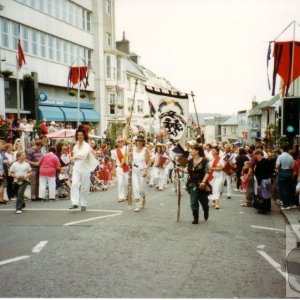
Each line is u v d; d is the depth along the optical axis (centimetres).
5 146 1335
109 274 597
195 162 980
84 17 3794
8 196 1317
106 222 958
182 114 1288
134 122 5122
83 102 3731
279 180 1230
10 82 2747
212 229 911
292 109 1042
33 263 645
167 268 629
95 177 1661
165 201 1342
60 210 1127
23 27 2858
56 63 3281
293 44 1596
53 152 1366
